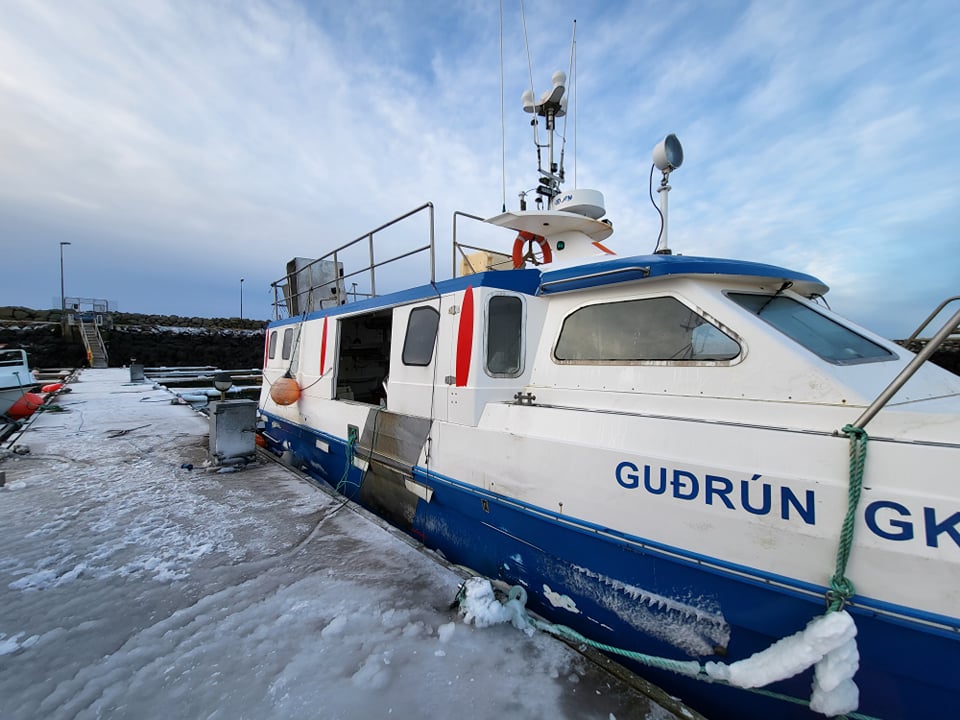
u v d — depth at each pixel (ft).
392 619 8.95
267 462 20.98
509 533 10.58
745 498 7.10
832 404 7.47
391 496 14.66
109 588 10.09
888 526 6.03
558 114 16.40
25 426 29.58
